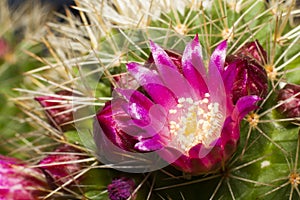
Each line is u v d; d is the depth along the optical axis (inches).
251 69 4.7
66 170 5.1
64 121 5.4
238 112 4.4
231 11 5.4
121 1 5.9
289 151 4.8
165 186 4.8
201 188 4.8
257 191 4.7
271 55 5.1
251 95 4.6
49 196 5.2
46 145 5.6
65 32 6.6
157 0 5.7
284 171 4.7
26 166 5.4
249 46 5.1
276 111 5.0
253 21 5.4
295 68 5.1
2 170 5.4
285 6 5.9
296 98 4.9
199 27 5.3
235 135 4.5
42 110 5.8
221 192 4.8
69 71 5.6
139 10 5.6
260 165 4.8
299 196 4.8
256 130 4.8
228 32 5.2
